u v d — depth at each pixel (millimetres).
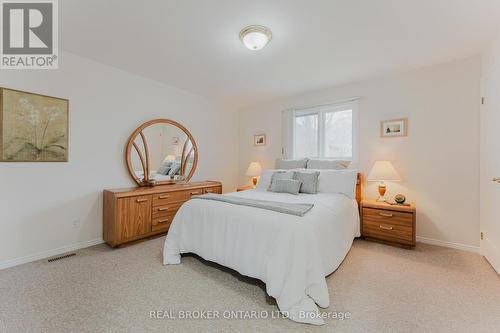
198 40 2209
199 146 4070
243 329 1356
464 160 2559
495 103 2078
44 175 2344
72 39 2213
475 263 2211
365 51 2398
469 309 1525
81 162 2611
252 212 1843
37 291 1722
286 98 4098
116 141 2932
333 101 3506
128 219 2650
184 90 3762
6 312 1478
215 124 4363
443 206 2684
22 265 2158
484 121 2344
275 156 4246
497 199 2029
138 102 3148
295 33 2057
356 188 3020
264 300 1646
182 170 3764
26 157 2215
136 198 2723
